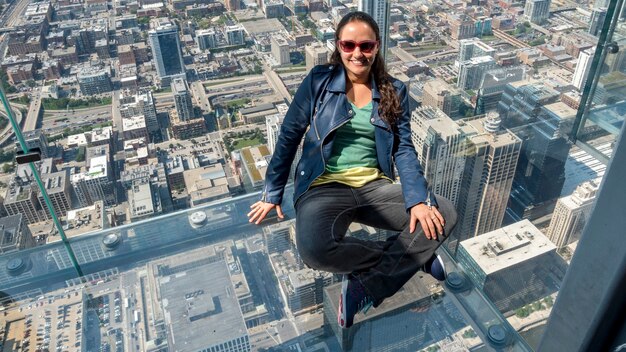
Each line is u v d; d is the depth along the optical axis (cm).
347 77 147
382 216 148
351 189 147
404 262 147
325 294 184
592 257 93
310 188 149
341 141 146
